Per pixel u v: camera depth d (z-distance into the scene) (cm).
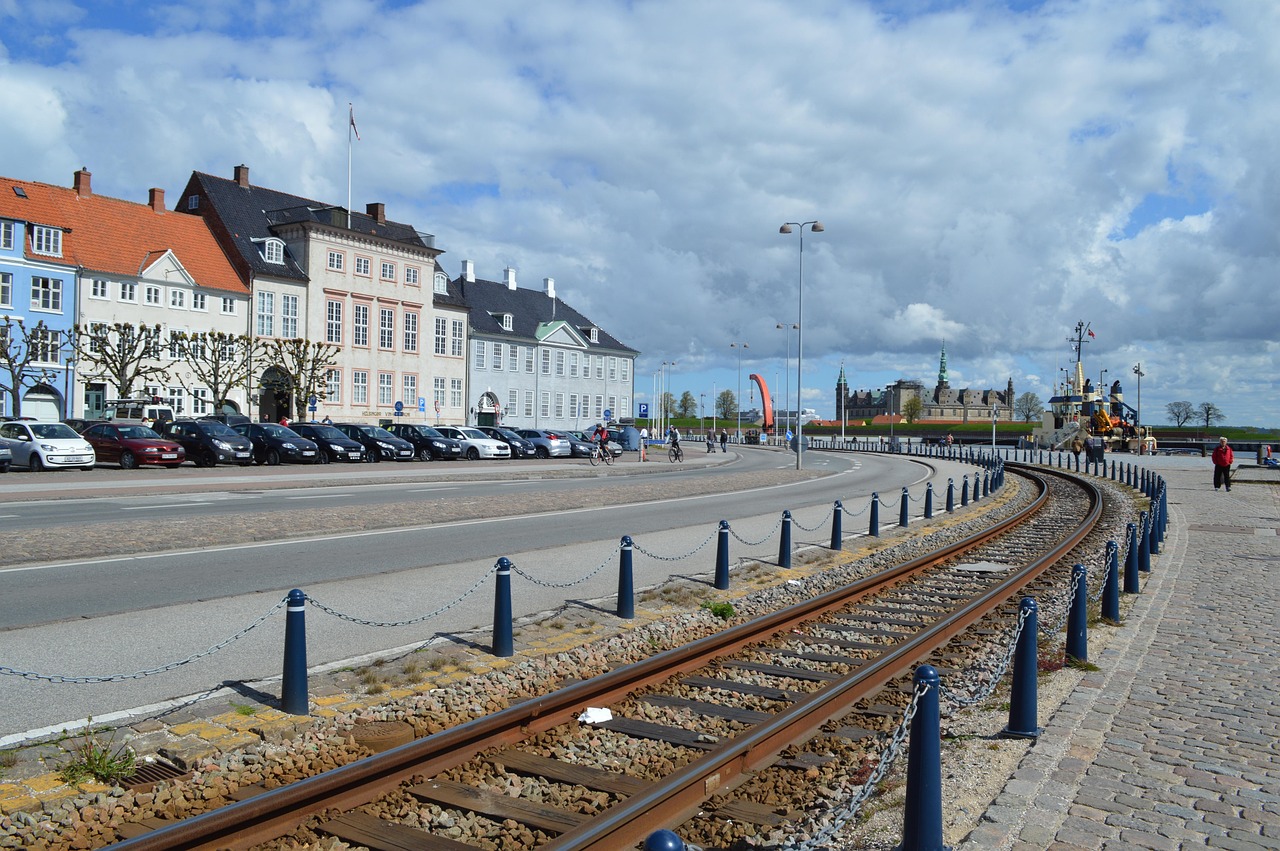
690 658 852
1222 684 799
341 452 3966
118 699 688
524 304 8362
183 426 3497
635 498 2512
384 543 1504
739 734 601
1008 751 628
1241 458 7169
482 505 2134
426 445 4572
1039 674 831
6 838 456
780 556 1484
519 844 481
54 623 897
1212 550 1730
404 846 468
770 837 501
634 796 494
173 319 5209
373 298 6391
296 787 484
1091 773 580
